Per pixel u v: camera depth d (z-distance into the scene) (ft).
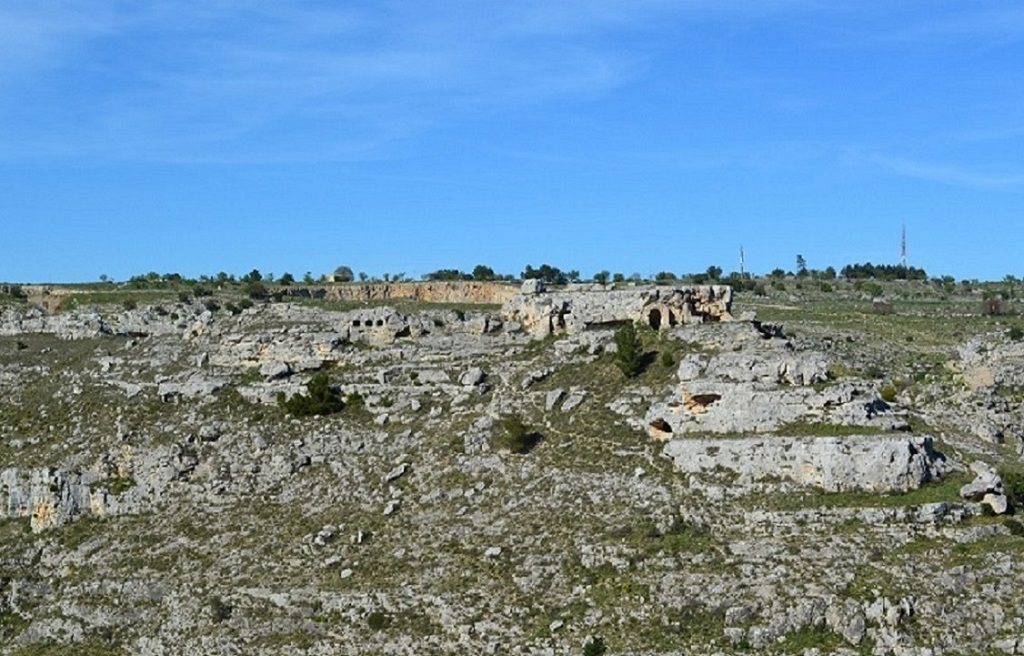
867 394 632.38
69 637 626.64
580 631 535.60
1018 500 585.22
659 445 643.86
